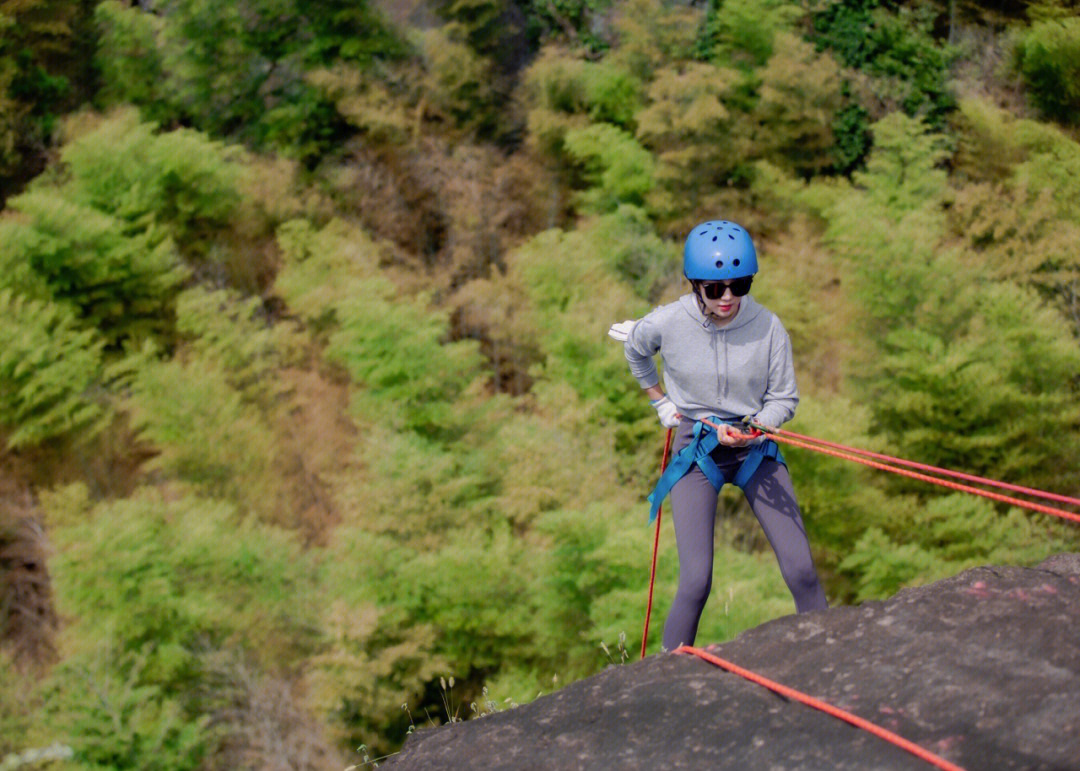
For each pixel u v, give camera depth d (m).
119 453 11.76
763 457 2.36
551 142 15.30
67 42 15.21
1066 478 9.95
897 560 8.64
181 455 10.58
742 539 10.35
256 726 8.30
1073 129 15.88
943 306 10.28
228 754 8.48
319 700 8.18
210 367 11.75
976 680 1.46
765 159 15.18
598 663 8.27
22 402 11.18
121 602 8.48
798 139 15.61
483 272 14.73
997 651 1.54
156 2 15.52
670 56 15.38
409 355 10.52
